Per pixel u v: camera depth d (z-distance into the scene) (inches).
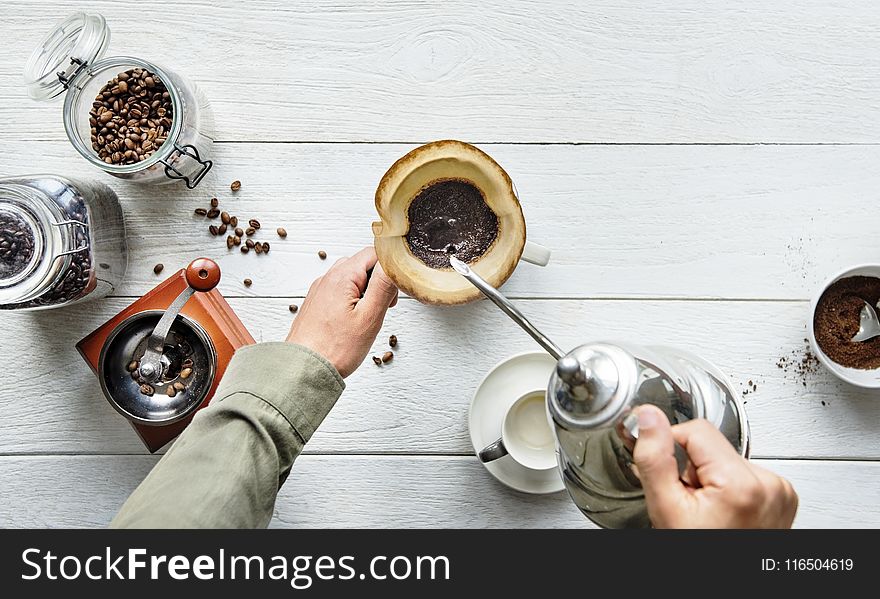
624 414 24.3
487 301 43.3
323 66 43.3
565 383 24.4
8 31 43.2
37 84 37.8
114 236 41.9
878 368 41.5
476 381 43.3
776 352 42.9
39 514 43.5
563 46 43.1
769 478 25.3
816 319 41.6
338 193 43.4
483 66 43.2
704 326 43.1
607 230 43.2
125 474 43.7
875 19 42.9
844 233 42.8
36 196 36.8
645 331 43.2
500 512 43.2
